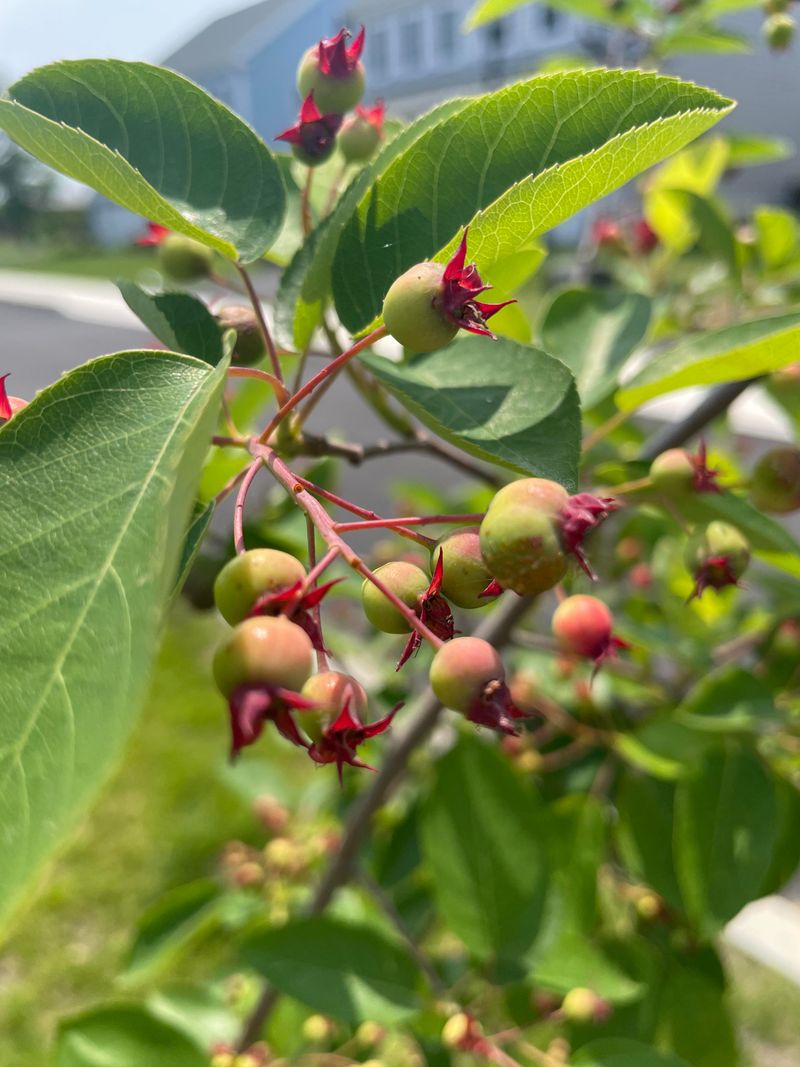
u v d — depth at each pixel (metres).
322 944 0.16
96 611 0.06
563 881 0.17
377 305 0.10
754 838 0.16
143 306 0.11
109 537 0.06
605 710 0.21
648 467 0.15
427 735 0.17
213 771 0.44
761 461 0.14
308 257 0.11
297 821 0.26
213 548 0.17
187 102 0.11
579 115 0.10
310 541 0.09
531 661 0.23
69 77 0.11
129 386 0.07
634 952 0.18
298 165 0.16
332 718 0.08
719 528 0.13
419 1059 0.19
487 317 0.09
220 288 0.16
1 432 0.07
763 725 0.17
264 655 0.07
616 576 0.24
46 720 0.05
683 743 0.17
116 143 0.11
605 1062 0.15
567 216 0.09
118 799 0.43
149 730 0.48
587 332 0.18
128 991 0.34
